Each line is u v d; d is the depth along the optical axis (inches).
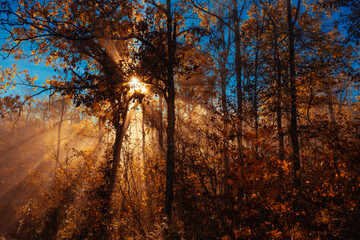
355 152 210.7
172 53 352.2
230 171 242.7
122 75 341.1
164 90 349.7
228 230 223.6
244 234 229.6
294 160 272.2
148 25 352.8
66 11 389.4
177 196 304.2
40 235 366.9
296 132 318.0
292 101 422.9
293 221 226.1
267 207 244.1
